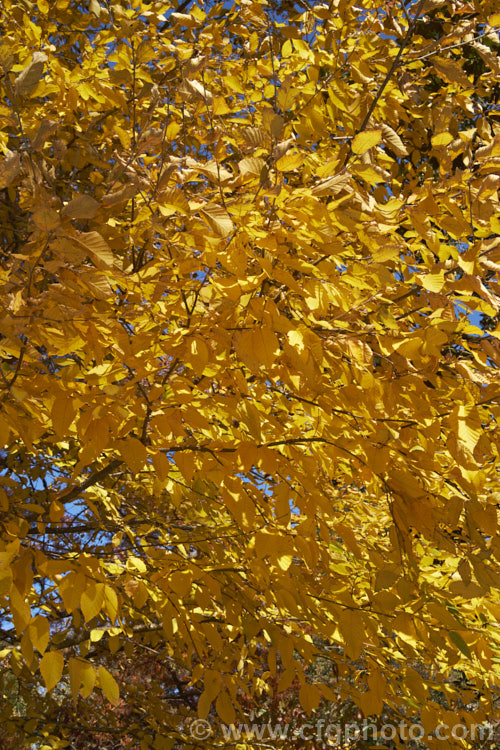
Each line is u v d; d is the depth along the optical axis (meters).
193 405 1.67
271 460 1.59
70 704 3.97
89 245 1.17
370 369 1.66
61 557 2.00
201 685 4.25
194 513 2.58
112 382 1.59
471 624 2.18
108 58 2.47
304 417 2.22
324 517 2.14
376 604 1.81
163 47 2.62
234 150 2.45
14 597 1.30
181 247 1.58
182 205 1.36
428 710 1.83
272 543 1.56
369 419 1.63
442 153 1.92
